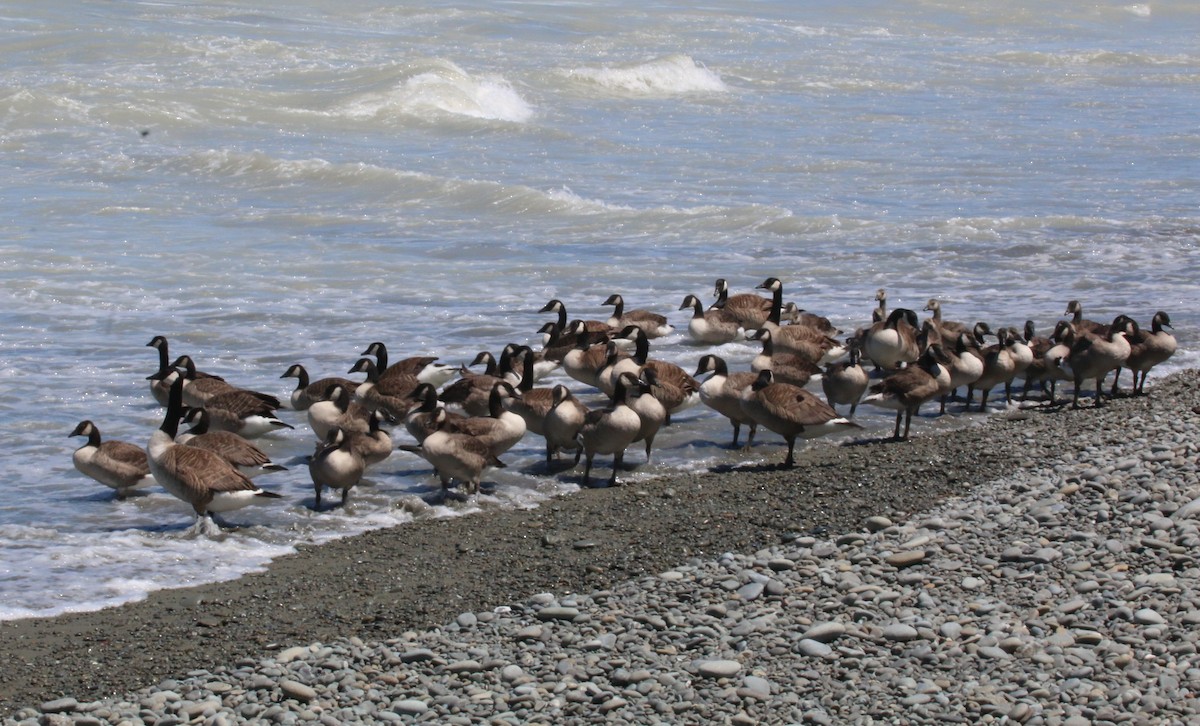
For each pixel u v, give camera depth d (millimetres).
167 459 13570
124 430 17141
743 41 68625
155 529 13852
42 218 30750
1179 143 43094
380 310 23844
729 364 20562
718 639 10602
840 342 21312
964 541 12359
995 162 39375
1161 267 27484
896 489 14453
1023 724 9086
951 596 11156
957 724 9156
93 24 56844
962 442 16516
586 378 18922
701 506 14188
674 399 17172
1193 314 23719
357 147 39656
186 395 17719
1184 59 69062
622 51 61469
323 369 20031
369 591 12062
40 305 23609
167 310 23547
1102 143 43000
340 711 9641
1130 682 9531
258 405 16594
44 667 10539
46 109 41281
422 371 18391
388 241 29562
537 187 34844
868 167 38219
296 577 12445
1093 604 10789
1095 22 89750
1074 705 9266
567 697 9750
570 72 51375
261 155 36312
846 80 56719
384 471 15836
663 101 50000
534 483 15305
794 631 10672
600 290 25609
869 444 16734
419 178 34406
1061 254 28656
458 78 46875
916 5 90125
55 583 12234
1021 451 15719
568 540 13289
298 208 32688
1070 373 18406
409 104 44062
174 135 40438
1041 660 9906
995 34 81938
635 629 10883
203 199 33375
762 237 30297
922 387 16562
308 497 14836
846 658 10172
